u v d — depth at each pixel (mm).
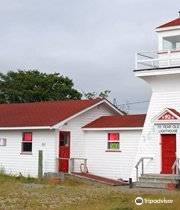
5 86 63031
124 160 32875
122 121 33719
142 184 28797
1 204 19953
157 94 31094
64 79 64812
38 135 34281
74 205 19703
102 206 18984
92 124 34969
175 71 29531
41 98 62094
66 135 34250
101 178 32406
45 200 21172
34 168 34125
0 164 36094
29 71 65438
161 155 30406
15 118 36438
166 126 30312
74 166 34094
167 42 32250
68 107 36125
